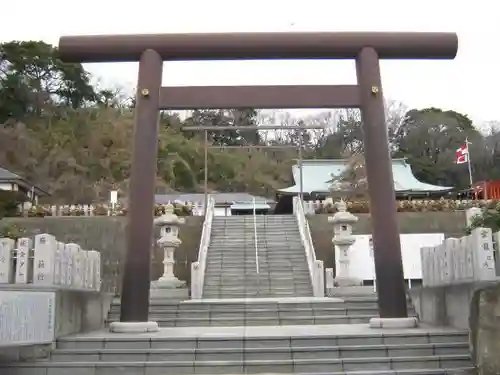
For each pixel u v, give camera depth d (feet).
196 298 57.36
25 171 178.19
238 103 37.37
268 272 65.82
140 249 34.65
